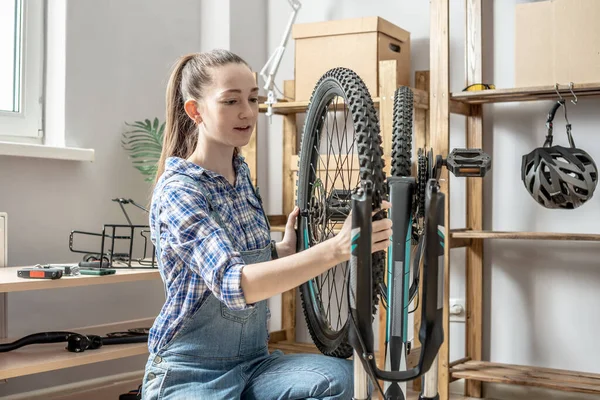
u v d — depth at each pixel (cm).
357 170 275
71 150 266
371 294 122
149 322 281
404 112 151
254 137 297
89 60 281
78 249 274
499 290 279
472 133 278
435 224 125
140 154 289
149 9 306
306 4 323
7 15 271
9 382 251
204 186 153
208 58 155
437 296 125
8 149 247
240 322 154
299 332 322
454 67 285
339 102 288
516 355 276
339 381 145
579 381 240
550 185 240
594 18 236
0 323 242
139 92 301
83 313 274
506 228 277
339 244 126
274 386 147
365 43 271
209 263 133
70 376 271
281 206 329
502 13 276
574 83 237
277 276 127
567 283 267
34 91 275
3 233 235
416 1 296
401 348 135
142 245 297
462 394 285
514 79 273
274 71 296
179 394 145
